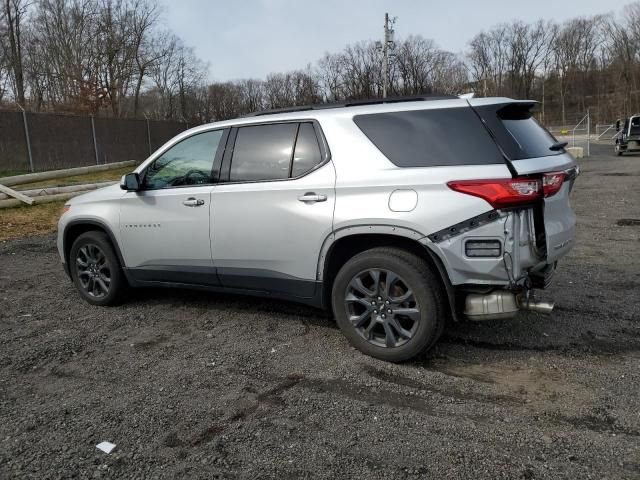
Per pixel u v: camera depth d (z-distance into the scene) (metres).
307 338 4.16
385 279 3.58
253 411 3.08
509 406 3.07
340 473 2.50
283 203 3.89
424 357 3.77
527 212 3.25
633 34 76.94
